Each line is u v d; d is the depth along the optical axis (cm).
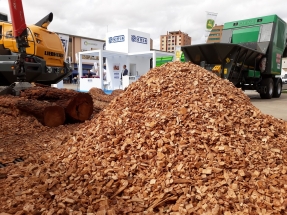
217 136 307
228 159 281
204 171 269
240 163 279
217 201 237
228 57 997
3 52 754
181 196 248
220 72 1006
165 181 265
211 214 223
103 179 283
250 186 252
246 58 1127
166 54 2000
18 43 680
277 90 1470
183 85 401
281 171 275
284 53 1497
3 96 658
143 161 296
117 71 1991
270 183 258
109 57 2012
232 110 366
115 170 292
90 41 4084
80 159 328
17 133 529
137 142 321
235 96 414
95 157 323
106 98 980
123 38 1947
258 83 1344
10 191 273
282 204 231
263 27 1262
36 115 600
